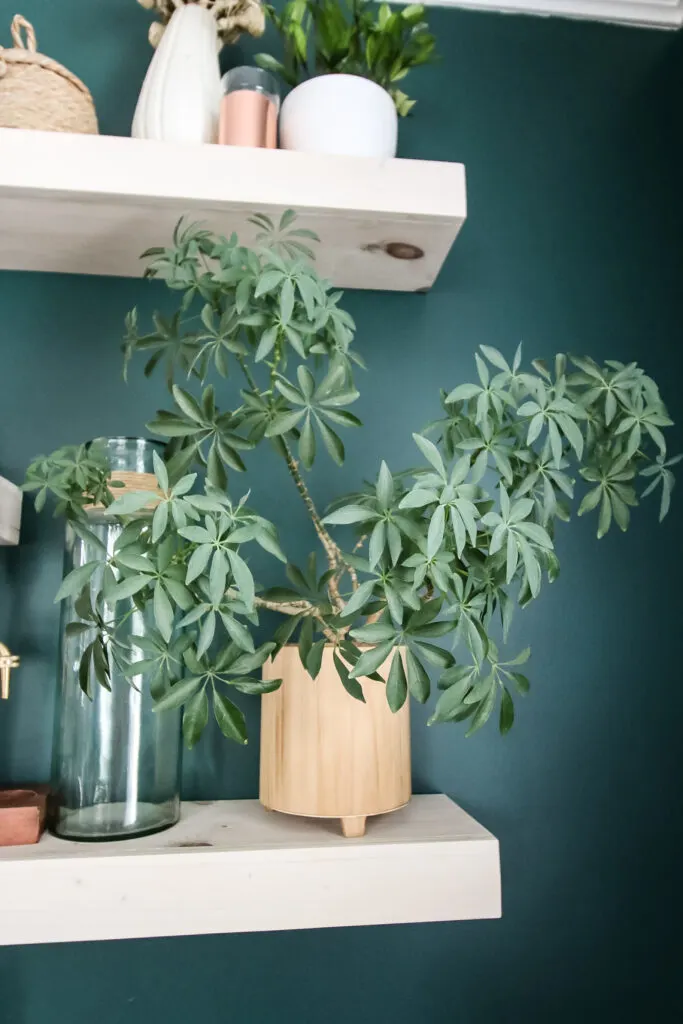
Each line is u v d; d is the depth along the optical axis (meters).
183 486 0.63
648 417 0.79
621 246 1.17
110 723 0.80
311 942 0.95
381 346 1.09
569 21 1.22
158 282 1.06
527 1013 0.96
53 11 1.11
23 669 0.96
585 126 1.20
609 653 1.06
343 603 0.82
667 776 1.04
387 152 0.94
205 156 0.86
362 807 0.77
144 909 0.71
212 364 1.04
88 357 1.03
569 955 0.98
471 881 0.75
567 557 1.07
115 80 1.10
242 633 0.63
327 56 0.98
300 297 0.75
